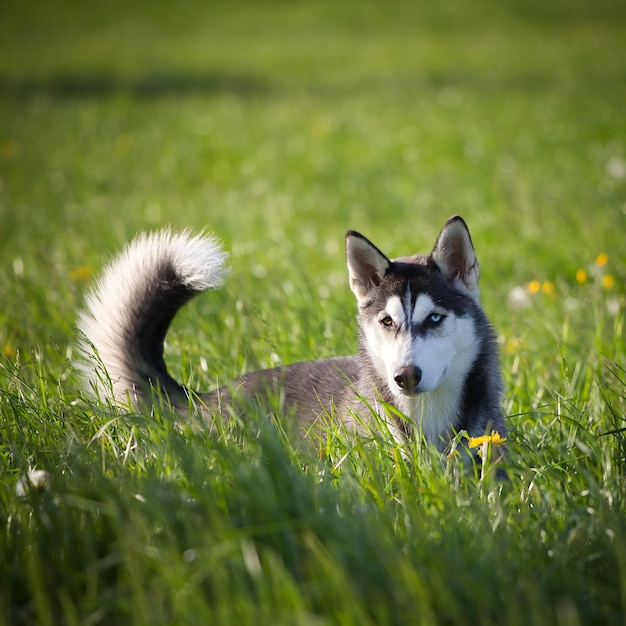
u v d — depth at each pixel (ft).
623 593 17.87
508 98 120.57
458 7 269.03
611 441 25.45
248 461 21.91
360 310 30.17
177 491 20.76
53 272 47.57
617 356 33.94
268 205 72.28
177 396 30.12
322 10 282.15
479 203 66.80
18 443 25.58
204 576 18.31
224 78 164.96
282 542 19.17
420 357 26.61
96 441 24.90
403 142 97.09
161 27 260.83
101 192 82.89
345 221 67.77
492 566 18.83
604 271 43.96
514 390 31.50
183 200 76.95
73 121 119.65
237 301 39.60
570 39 197.57
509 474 24.14
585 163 77.30
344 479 22.25
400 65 173.99
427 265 29.27
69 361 31.12
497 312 41.96
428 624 16.63
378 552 18.34
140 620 17.34
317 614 17.78
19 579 19.63
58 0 307.17
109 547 20.08
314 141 101.35
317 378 31.30
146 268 31.37
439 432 28.35
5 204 75.20
